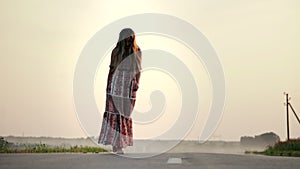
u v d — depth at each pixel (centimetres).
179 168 545
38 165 577
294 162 642
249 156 767
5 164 589
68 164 590
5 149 1004
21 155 758
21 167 554
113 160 654
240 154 834
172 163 609
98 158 689
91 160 651
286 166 582
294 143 1706
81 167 555
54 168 544
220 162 628
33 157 707
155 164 595
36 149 1027
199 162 626
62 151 1051
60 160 649
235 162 629
